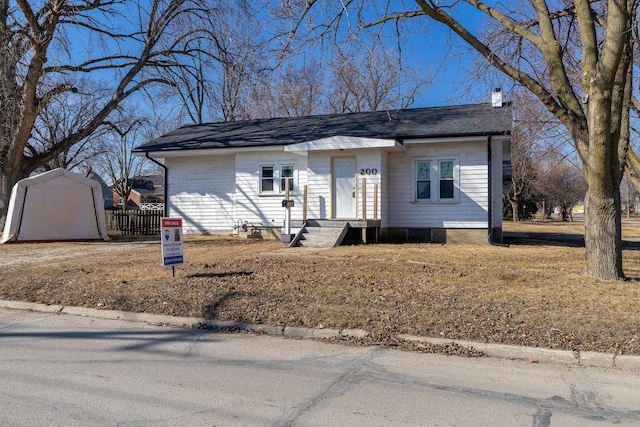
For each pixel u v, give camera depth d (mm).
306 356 5551
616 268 8406
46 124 30547
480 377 4863
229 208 19578
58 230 18234
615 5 7488
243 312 7008
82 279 9281
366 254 12234
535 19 10602
